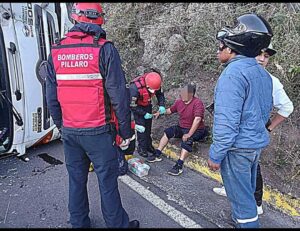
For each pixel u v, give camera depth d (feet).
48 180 12.56
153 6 22.59
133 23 22.88
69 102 8.08
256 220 8.46
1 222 10.15
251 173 8.58
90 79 7.77
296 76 14.40
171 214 10.37
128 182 12.26
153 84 12.57
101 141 8.20
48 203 11.10
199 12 19.74
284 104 8.93
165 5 22.13
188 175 12.82
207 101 16.37
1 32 12.17
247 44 7.45
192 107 13.07
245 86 7.33
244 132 7.70
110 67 7.70
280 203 10.49
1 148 13.47
